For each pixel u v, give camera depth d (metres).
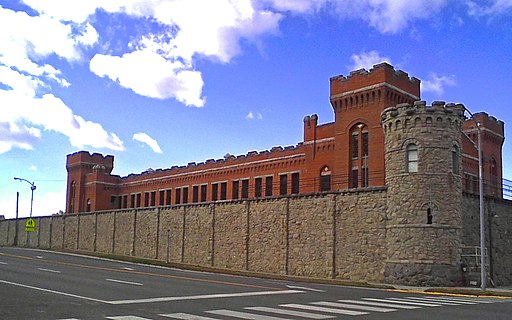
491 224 38.69
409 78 46.91
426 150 34.31
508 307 19.88
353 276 37.38
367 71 45.66
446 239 33.31
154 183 74.44
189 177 67.94
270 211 44.59
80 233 70.81
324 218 40.03
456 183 34.47
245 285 27.42
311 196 41.28
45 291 20.95
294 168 53.59
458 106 35.06
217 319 14.56
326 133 49.44
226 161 62.44
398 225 34.56
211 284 27.20
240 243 46.97
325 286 30.09
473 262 33.97
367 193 37.41
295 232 42.06
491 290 30.19
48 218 78.06
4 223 90.25
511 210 41.69
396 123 35.75
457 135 35.09
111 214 65.44
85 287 23.09
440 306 19.58
